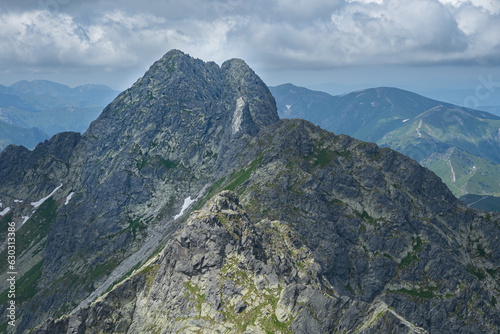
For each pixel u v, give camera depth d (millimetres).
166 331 105938
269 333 93000
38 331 112625
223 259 115062
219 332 97875
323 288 120188
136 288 123562
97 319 116625
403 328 90312
